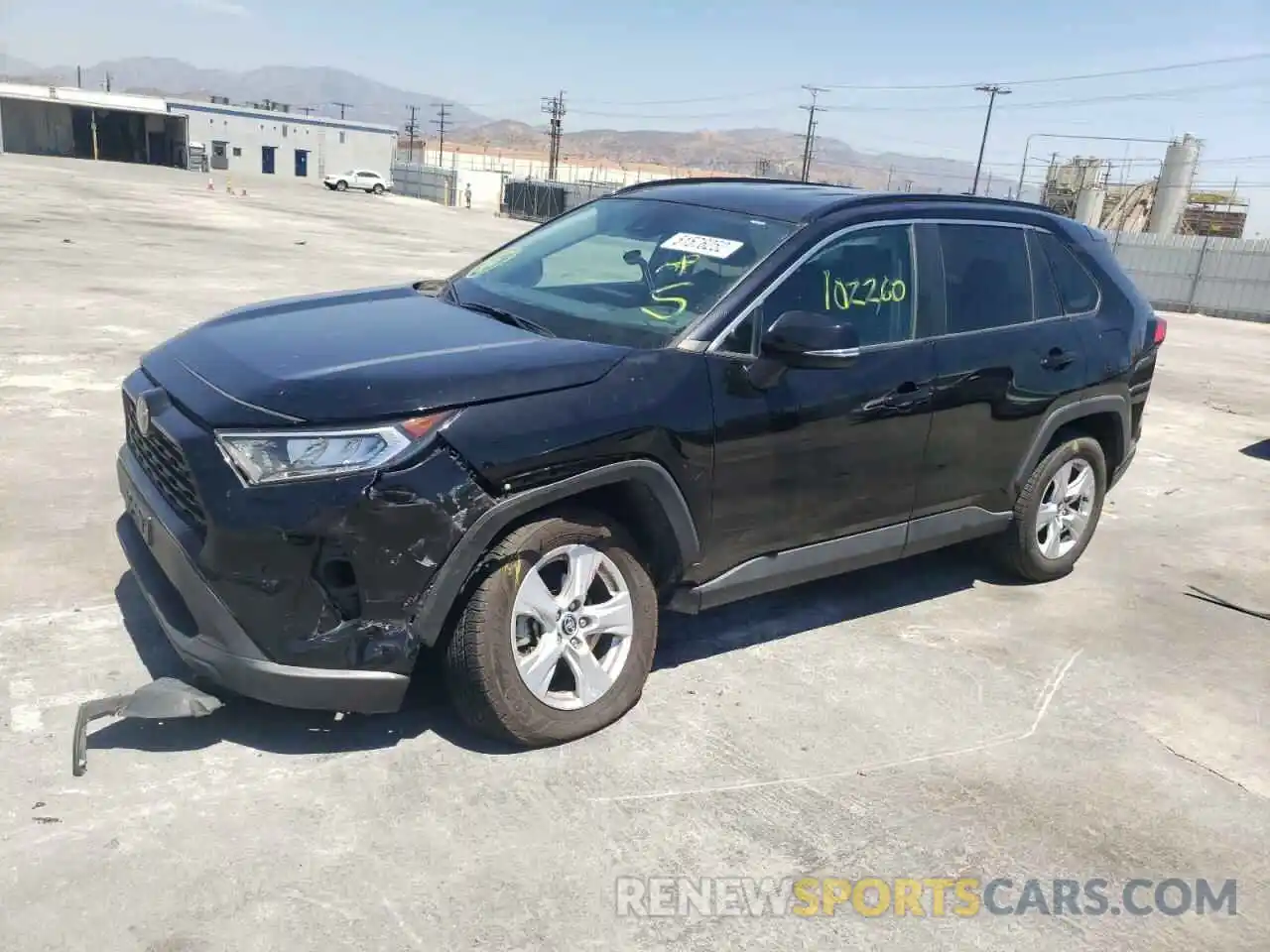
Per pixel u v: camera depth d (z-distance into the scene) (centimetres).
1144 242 3053
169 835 268
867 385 383
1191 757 361
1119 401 504
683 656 401
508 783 304
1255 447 905
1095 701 396
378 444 279
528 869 269
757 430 351
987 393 431
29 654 350
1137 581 535
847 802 313
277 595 278
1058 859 296
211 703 300
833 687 385
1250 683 423
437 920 248
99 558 436
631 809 298
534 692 314
